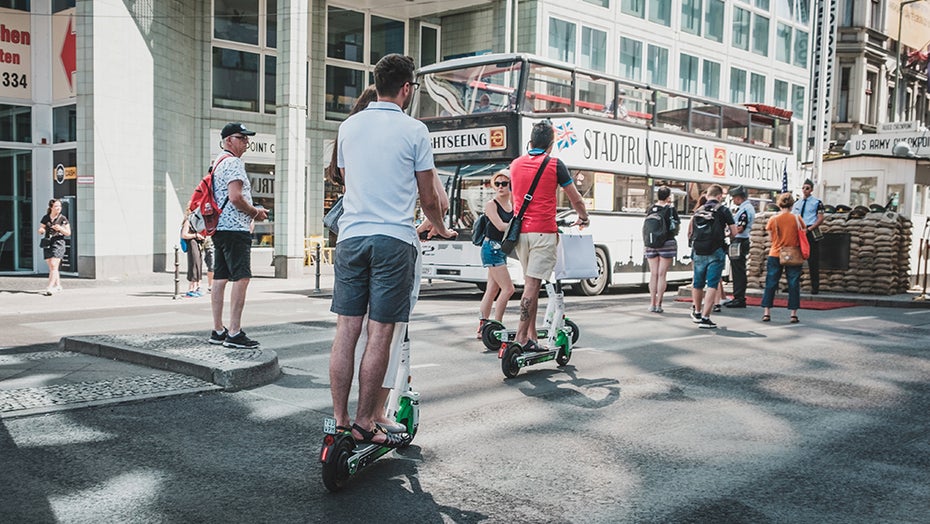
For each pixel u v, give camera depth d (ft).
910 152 60.54
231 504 12.19
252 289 53.16
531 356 22.31
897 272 49.52
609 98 51.83
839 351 27.27
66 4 62.23
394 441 13.98
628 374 22.75
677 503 12.51
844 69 127.54
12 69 62.59
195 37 73.10
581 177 49.44
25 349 25.93
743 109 65.72
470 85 47.29
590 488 13.17
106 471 13.57
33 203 64.03
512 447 15.46
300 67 62.69
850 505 12.55
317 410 17.89
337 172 14.69
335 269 13.52
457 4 79.77
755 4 108.47
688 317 37.09
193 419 16.94
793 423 17.51
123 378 20.12
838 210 51.75
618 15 86.28
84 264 60.44
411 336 29.99
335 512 11.93
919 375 23.09
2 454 14.34
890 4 132.26
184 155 72.08
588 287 50.57
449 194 47.39
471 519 11.74
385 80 13.55
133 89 63.36
